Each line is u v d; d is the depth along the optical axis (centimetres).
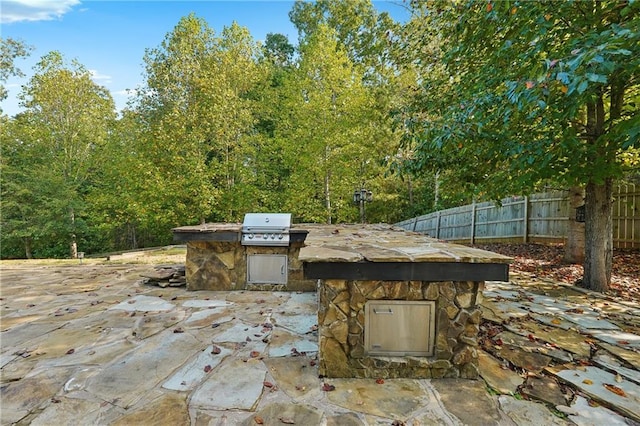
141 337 295
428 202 1553
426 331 222
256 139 1256
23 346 276
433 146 386
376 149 1114
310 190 1133
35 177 1261
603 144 357
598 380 216
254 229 453
